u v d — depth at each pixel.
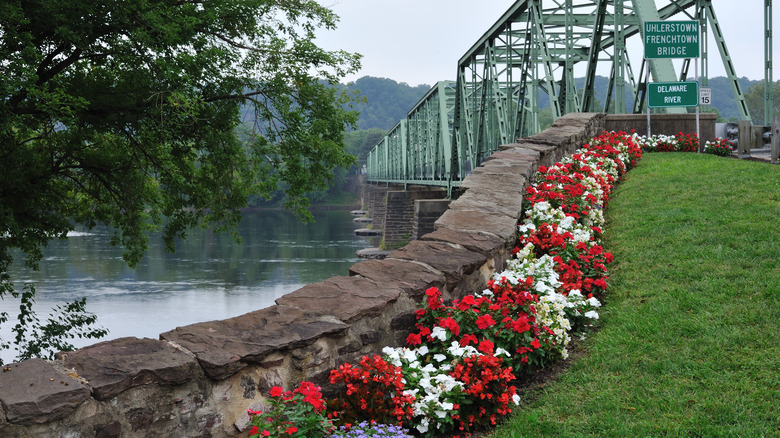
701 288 5.22
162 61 10.91
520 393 4.19
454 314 4.24
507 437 3.59
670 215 7.69
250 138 14.86
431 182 50.78
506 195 7.19
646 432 3.38
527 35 27.16
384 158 100.12
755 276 5.23
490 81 33.41
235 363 3.11
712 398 3.60
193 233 72.50
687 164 11.76
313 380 3.54
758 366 3.85
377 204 82.44
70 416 2.58
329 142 14.40
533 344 4.17
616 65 19.14
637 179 10.70
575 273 5.52
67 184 15.05
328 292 4.19
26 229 13.24
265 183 15.09
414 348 4.19
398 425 3.51
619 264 6.39
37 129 12.58
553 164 10.95
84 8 10.05
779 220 6.72
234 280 38.28
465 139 40.00
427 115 60.09
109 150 14.45
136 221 14.95
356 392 3.54
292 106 14.32
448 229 5.85
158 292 34.19
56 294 33.09
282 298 4.05
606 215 8.68
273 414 3.02
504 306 4.39
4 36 9.88
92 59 12.34
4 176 11.22
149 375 2.82
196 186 15.16
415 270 4.71
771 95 17.62
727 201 7.99
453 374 3.81
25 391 2.51
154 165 14.26
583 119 14.48
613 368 4.22
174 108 11.86
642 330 4.66
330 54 14.23
